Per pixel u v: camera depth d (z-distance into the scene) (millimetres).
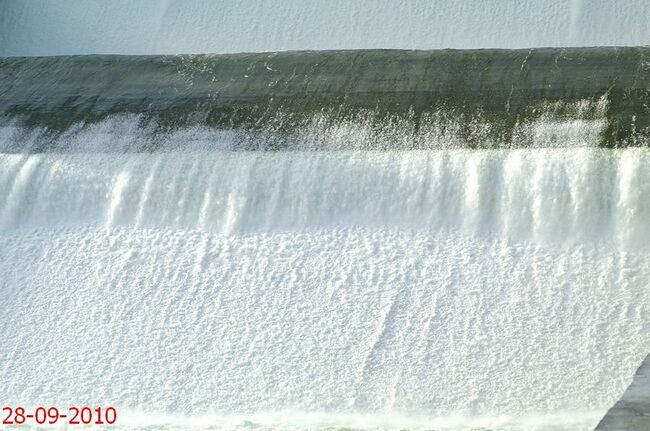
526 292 17391
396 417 16156
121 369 17391
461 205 18500
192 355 17422
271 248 18656
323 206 18969
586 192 18094
